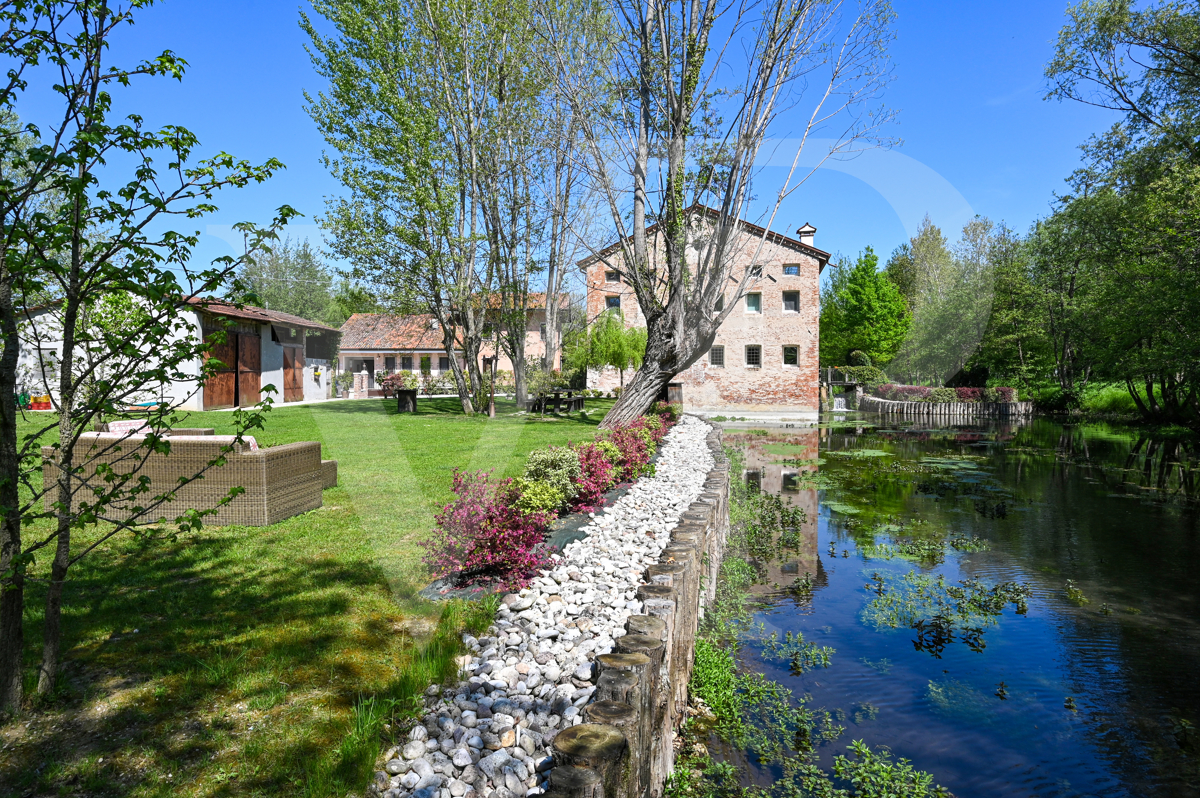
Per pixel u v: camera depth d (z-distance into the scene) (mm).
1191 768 3205
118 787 2051
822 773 3076
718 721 3541
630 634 2682
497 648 3031
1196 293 15250
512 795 2057
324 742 2314
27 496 5656
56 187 2238
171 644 3047
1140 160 20125
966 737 3457
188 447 5082
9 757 2191
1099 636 4859
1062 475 12398
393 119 13398
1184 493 10672
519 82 12961
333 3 13523
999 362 25703
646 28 9273
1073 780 3115
